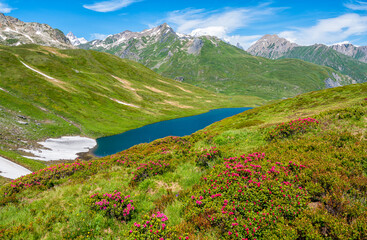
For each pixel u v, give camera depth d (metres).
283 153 12.12
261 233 5.93
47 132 63.81
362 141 11.24
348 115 15.47
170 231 6.69
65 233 7.65
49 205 10.09
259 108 63.81
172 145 24.64
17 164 33.72
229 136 21.09
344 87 51.75
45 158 45.97
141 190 11.08
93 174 15.47
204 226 6.71
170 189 10.52
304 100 51.28
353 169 8.62
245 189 7.86
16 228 7.90
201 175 11.75
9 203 10.78
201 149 18.47
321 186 7.78
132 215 8.58
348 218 6.11
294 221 6.18
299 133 15.59
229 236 6.04
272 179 8.57
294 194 7.20
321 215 6.05
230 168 9.86
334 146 11.49
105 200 9.12
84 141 69.50
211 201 7.81
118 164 17.52
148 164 13.52
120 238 7.17
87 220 8.27
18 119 61.50
